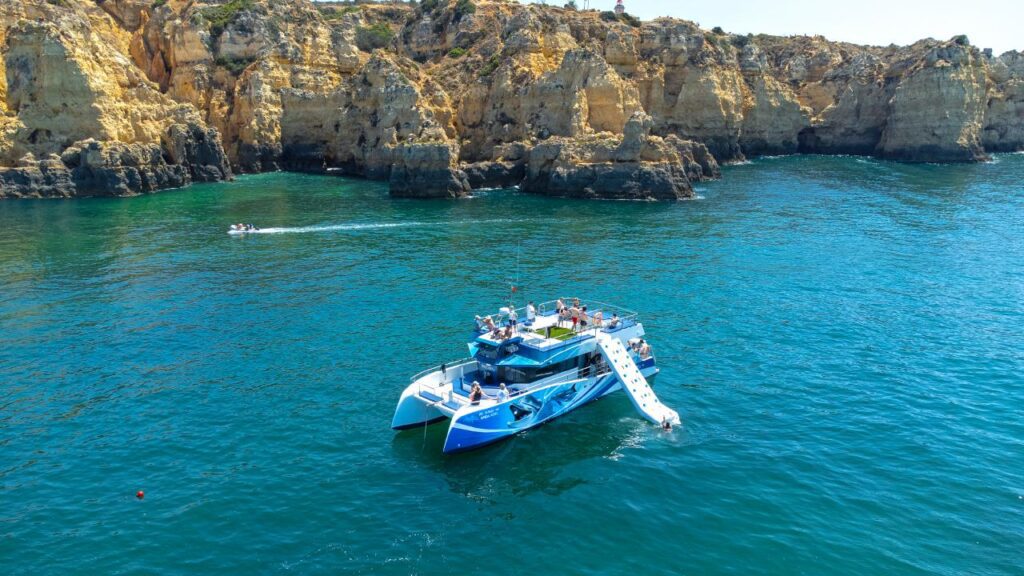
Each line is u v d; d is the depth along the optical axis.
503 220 81.50
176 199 95.81
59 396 35.06
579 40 139.62
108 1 139.62
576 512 25.97
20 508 25.73
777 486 27.39
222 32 130.62
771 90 157.38
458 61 136.12
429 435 31.95
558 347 34.97
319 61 134.00
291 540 24.11
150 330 44.47
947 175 121.81
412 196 98.25
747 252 65.50
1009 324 46.03
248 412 33.38
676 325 45.53
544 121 113.44
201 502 26.16
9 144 98.19
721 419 33.03
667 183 96.12
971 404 34.44
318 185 109.88
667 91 142.12
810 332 44.41
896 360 39.97
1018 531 24.58
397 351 40.81
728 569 22.73
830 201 95.44
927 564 22.91
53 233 73.50
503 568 22.86
